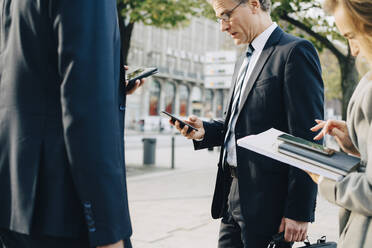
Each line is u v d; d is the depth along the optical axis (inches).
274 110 73.1
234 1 77.5
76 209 47.7
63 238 48.5
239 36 80.4
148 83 1872.5
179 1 330.3
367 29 45.6
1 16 54.1
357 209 44.2
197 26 2194.9
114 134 47.7
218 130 91.4
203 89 2222.0
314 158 49.3
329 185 47.5
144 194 254.5
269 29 78.8
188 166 417.7
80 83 45.6
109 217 45.5
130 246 53.8
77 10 46.4
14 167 49.0
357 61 50.4
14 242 53.8
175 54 2036.2
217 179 85.3
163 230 170.4
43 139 48.4
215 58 360.2
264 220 72.5
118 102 54.5
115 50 53.1
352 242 46.5
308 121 68.7
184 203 227.6
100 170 45.3
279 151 52.5
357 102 48.1
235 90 83.3
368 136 44.3
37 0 48.3
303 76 70.1
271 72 73.7
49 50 48.6
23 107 49.5
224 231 83.4
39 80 49.2
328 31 328.2
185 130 84.9
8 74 51.2
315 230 172.1
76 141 44.9
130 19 344.5
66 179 47.5
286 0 310.5
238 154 75.6
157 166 411.2
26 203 47.8
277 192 72.6
